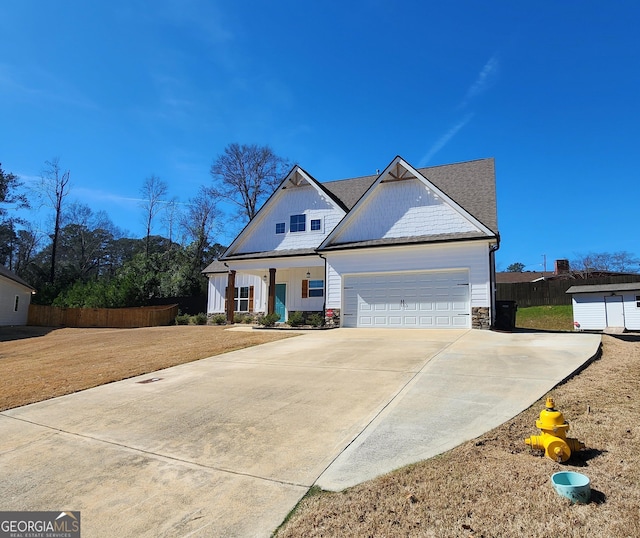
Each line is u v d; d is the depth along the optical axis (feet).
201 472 14.70
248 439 17.25
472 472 12.99
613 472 12.37
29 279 140.15
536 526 10.14
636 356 29.01
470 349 33.32
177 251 125.90
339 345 38.63
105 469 15.42
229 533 11.05
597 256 159.43
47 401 25.25
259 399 22.50
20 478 15.07
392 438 16.15
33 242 160.15
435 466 13.57
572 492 10.94
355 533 10.50
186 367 32.60
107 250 188.96
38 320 99.45
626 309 84.28
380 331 49.16
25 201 142.92
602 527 9.90
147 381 28.73
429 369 26.53
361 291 55.83
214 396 23.68
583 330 87.15
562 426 13.44
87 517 12.29
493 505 11.15
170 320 94.27
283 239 69.51
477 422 17.11
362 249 55.31
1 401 25.61
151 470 15.11
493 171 62.90
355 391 22.74
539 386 21.47
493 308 52.70
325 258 58.80
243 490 13.25
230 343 43.96
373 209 58.29
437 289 51.75
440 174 66.33
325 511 11.60
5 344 63.41
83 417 21.67
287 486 13.28
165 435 18.38
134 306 102.89
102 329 84.64
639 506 10.57
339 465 14.33
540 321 97.19
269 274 68.13
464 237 50.21
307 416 19.38
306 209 68.44
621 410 17.31
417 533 10.27
